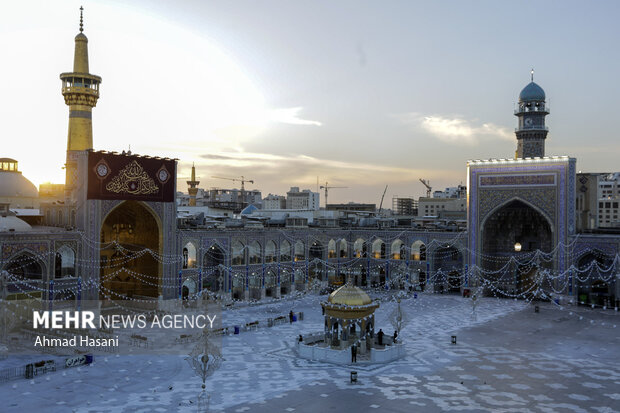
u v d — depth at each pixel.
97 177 40.25
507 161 55.50
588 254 52.56
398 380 26.31
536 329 39.41
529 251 58.81
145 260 46.38
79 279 39.03
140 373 27.19
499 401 23.34
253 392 24.28
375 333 37.09
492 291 57.72
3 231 38.47
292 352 31.84
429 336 36.75
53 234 37.59
